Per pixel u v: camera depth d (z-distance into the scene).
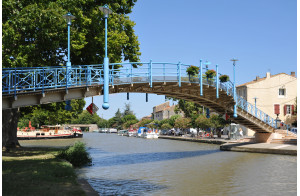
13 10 19.03
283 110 57.59
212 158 27.88
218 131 58.34
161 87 25.98
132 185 15.09
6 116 26.53
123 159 27.45
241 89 60.44
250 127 37.72
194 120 65.19
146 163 24.44
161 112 121.69
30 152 25.55
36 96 18.02
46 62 24.39
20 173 13.87
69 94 19.50
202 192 13.58
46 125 82.81
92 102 21.12
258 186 14.98
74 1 22.31
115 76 21.52
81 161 22.27
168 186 14.88
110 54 26.30
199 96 29.14
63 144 47.12
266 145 34.28
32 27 19.14
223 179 16.95
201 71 26.52
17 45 20.52
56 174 13.95
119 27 27.64
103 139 74.88
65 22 20.09
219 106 33.31
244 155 30.06
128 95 24.80
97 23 25.67
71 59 26.72
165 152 34.88
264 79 58.16
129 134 101.44
